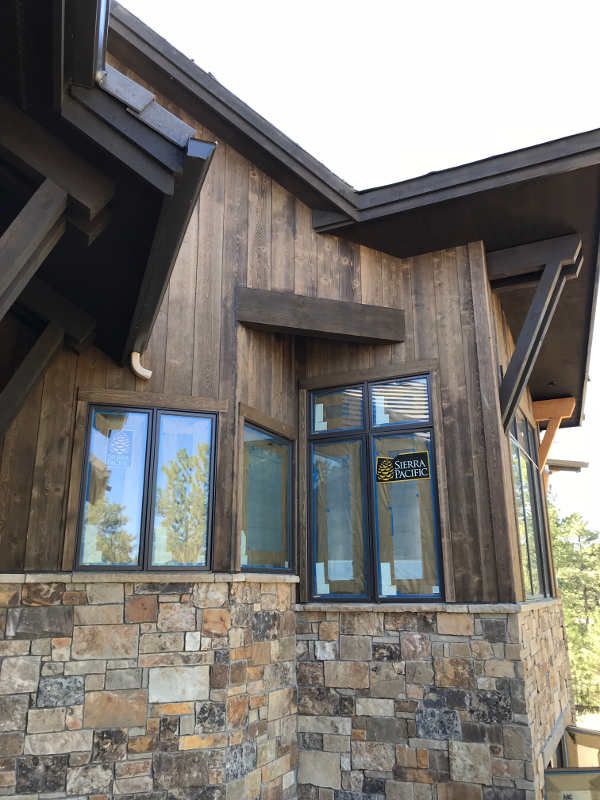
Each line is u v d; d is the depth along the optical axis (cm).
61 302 495
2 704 444
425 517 595
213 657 494
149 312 452
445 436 602
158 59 600
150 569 505
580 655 2342
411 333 642
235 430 556
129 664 475
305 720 584
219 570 520
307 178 616
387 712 557
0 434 454
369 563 607
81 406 527
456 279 638
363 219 625
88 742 454
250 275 606
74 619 473
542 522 912
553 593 875
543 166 554
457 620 551
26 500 497
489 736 519
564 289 734
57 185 339
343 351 669
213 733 479
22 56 307
